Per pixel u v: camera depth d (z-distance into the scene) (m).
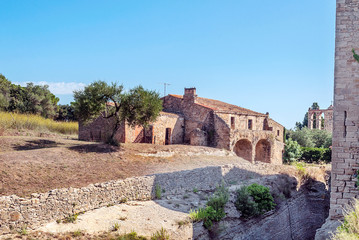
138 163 26.19
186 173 24.59
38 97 60.56
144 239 15.62
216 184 27.06
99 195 18.30
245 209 22.28
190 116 42.47
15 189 15.88
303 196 32.47
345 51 15.82
